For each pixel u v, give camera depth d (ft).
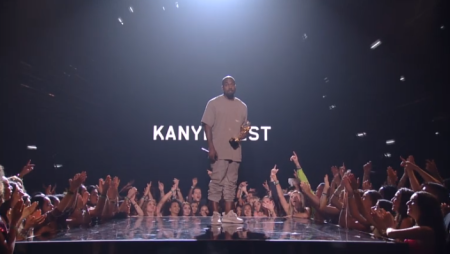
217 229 12.89
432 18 23.41
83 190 15.47
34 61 25.43
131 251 9.91
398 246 9.81
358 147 26.40
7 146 25.27
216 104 14.83
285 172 26.58
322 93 26.76
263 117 26.99
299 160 26.71
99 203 15.75
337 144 26.61
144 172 26.73
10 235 8.72
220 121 14.75
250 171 26.58
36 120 25.79
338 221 15.40
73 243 9.86
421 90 24.86
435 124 24.53
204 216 20.92
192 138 26.63
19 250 9.70
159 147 26.71
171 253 9.90
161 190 22.99
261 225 14.55
